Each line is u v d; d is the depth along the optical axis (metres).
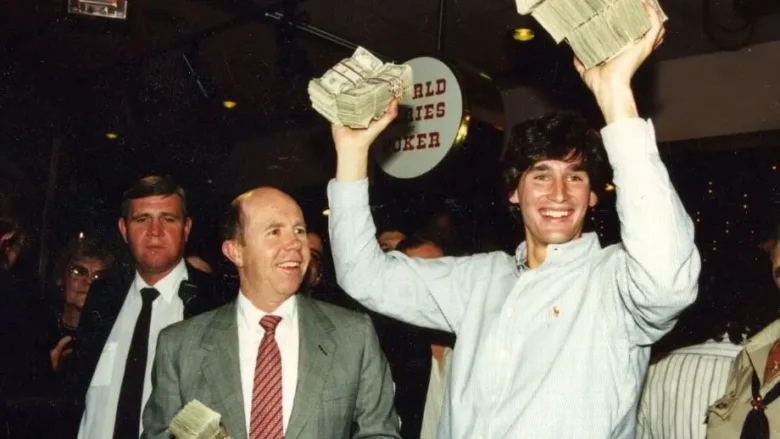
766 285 2.14
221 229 2.45
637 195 1.48
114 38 5.51
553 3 1.44
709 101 5.43
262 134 7.96
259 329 2.36
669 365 2.22
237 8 4.88
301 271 2.37
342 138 2.04
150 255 2.88
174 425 1.80
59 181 6.88
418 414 2.82
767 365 1.97
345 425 2.25
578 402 1.68
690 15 4.89
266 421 2.22
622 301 1.70
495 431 1.73
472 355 1.88
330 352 2.29
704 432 2.11
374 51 5.05
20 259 2.62
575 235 1.89
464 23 5.06
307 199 7.74
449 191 4.57
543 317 1.79
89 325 2.95
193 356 2.30
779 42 5.12
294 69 4.91
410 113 4.13
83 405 2.82
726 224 2.34
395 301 2.07
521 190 1.92
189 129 7.46
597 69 1.53
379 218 6.20
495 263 2.03
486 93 4.09
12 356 2.55
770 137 5.21
